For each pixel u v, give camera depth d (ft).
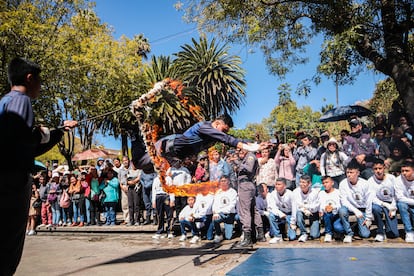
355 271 12.04
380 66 25.53
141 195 31.91
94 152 53.42
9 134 9.32
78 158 52.80
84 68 46.57
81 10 48.03
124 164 31.45
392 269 12.11
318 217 21.15
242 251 19.36
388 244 18.70
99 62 48.21
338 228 20.12
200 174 27.04
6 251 9.60
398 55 24.73
